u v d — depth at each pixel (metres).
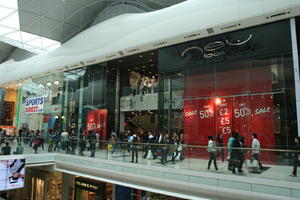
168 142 14.04
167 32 16.02
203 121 15.39
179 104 16.58
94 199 16.31
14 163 14.88
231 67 14.59
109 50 19.59
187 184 10.01
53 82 29.17
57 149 17.52
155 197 13.83
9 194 24.59
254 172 8.64
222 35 15.04
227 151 9.34
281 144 12.26
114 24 20.27
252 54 13.79
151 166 11.38
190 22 15.02
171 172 10.62
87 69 25.80
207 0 15.03
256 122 13.30
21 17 21.53
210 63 15.38
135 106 24.73
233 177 8.87
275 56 13.06
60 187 19.88
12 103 44.59
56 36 24.31
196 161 10.16
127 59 23.67
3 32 24.73
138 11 20.11
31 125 31.95
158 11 17.69
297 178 7.78
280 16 12.55
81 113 25.61
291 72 12.42
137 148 12.38
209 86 15.36
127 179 12.45
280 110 12.54
